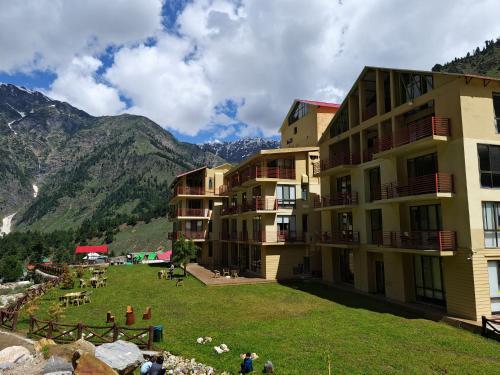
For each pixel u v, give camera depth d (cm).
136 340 1705
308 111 4300
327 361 1401
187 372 1358
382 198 2645
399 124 2548
